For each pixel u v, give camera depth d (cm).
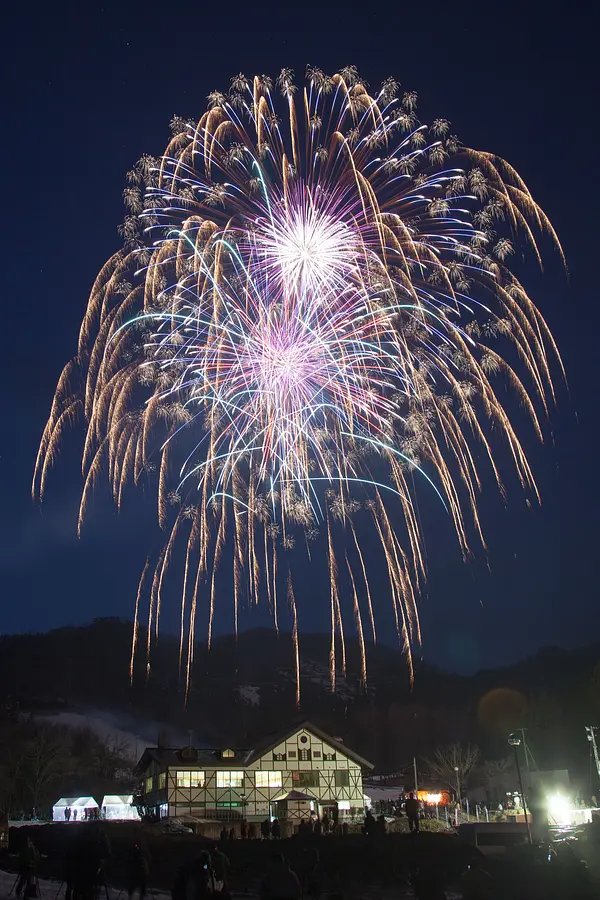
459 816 7069
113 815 7838
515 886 2486
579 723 9706
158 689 17675
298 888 1784
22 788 8812
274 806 6469
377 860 3534
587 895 2267
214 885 2055
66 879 2236
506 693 12600
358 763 6825
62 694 16300
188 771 6494
